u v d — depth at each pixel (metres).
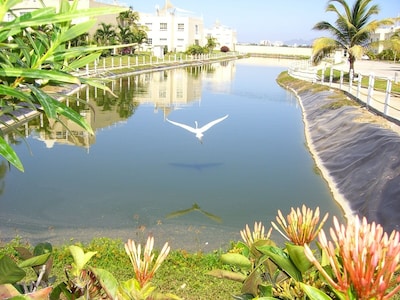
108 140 12.02
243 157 10.64
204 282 4.26
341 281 1.13
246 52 77.06
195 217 6.80
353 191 7.52
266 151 11.29
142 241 5.76
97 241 5.19
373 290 1.07
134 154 10.62
